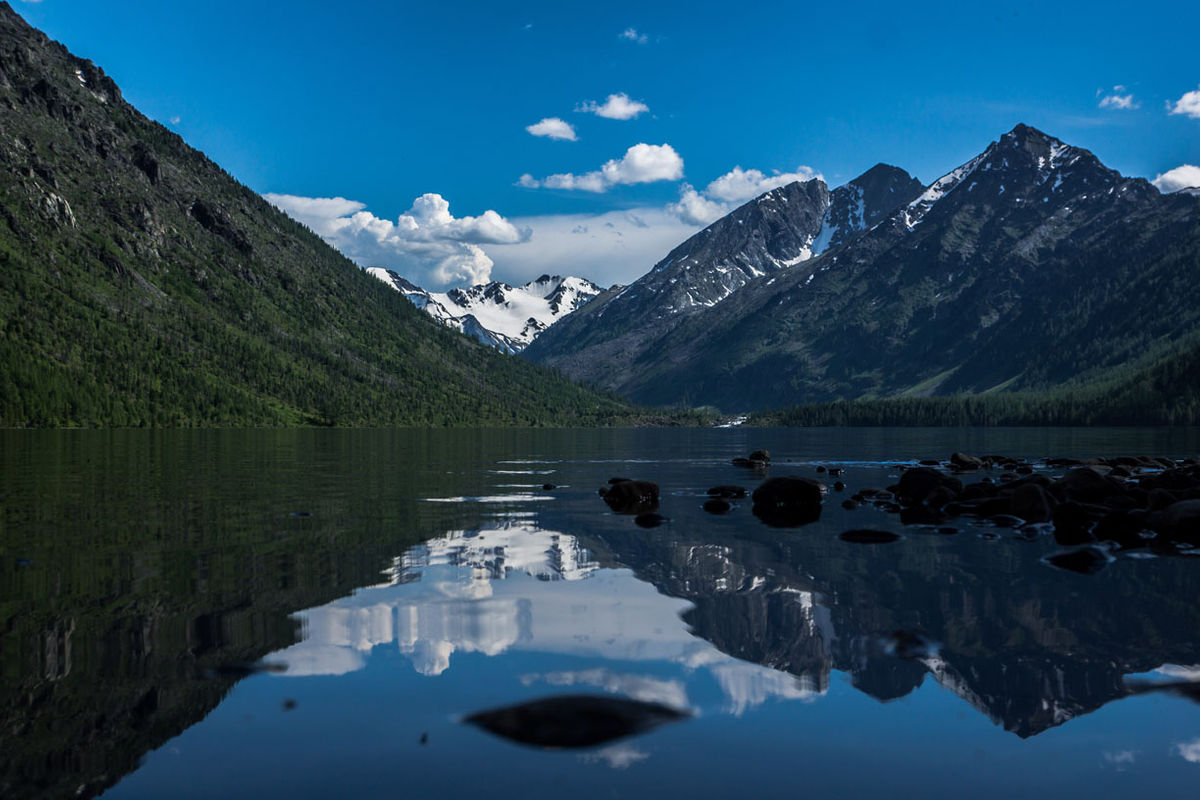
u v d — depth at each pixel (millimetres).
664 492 30391
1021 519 20422
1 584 11625
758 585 12000
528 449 83875
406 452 71625
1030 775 5418
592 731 6047
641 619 9773
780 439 135750
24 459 49281
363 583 11906
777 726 6273
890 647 8562
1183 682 7438
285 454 62562
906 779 5336
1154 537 17047
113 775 5262
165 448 70375
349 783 5160
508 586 11797
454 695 6914
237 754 5645
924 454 70000
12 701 6695
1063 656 8250
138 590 11242
